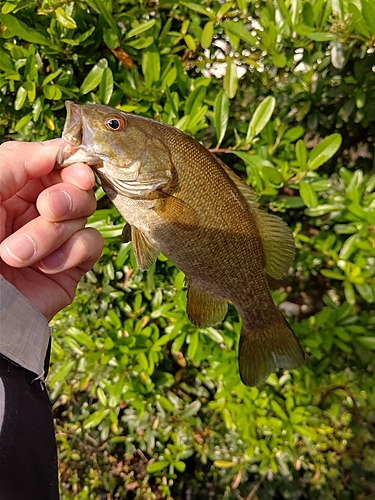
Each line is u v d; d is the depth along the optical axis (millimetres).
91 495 429
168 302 370
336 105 358
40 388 172
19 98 301
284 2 300
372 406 387
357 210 313
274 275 250
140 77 339
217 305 246
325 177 346
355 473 418
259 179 308
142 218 212
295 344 265
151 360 357
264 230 240
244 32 296
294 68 341
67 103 201
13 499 140
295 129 324
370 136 389
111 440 418
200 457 444
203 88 306
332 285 421
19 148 197
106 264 363
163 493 422
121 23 327
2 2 296
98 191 306
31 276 220
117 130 200
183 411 398
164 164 208
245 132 351
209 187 218
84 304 383
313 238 363
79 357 390
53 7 288
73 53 316
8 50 316
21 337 169
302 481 427
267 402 370
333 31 287
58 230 182
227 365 350
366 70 321
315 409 367
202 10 311
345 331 343
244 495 429
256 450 380
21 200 218
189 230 217
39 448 155
